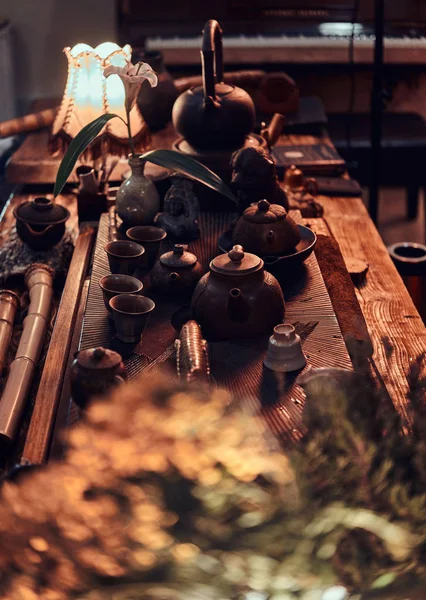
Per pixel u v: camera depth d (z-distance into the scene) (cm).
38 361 233
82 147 248
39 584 118
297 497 116
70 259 288
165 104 397
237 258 199
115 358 168
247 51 492
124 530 115
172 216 259
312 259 247
